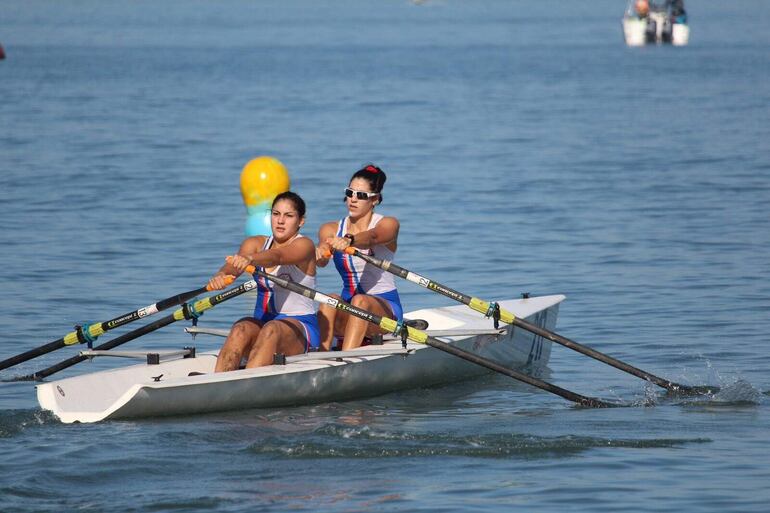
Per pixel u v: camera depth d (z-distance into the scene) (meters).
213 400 35.19
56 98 172.50
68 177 92.75
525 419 35.22
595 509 26.25
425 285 39.53
